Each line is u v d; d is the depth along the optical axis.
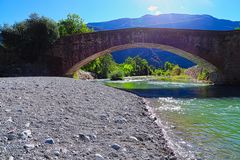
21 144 5.93
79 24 73.12
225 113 14.95
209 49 43.81
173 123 11.65
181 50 44.38
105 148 6.25
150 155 6.10
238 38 43.66
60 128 7.65
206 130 10.32
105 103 13.86
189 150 7.52
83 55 44.44
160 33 43.69
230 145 8.24
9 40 46.50
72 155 5.55
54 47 45.09
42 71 44.56
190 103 20.05
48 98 12.80
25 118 8.39
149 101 21.02
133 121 10.09
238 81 43.94
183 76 72.25
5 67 42.94
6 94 12.80
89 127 8.22
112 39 44.00
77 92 16.47
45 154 5.43
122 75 76.00
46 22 45.81
